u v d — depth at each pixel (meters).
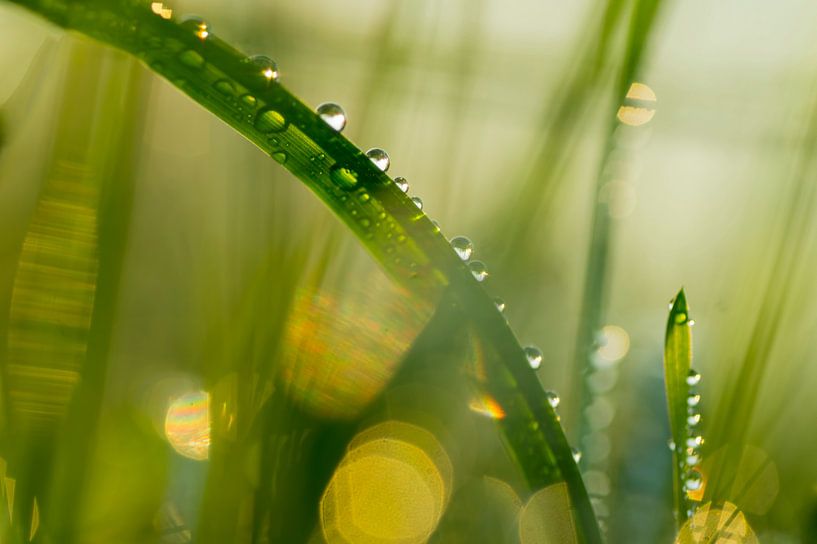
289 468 0.19
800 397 0.22
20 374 0.19
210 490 0.19
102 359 0.19
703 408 0.21
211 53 0.18
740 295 0.21
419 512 0.20
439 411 0.20
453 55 0.23
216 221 0.21
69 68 0.20
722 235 0.23
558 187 0.22
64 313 0.19
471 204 0.23
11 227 0.21
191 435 0.21
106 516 0.19
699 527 0.19
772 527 0.20
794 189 0.21
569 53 0.22
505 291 0.23
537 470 0.18
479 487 0.21
